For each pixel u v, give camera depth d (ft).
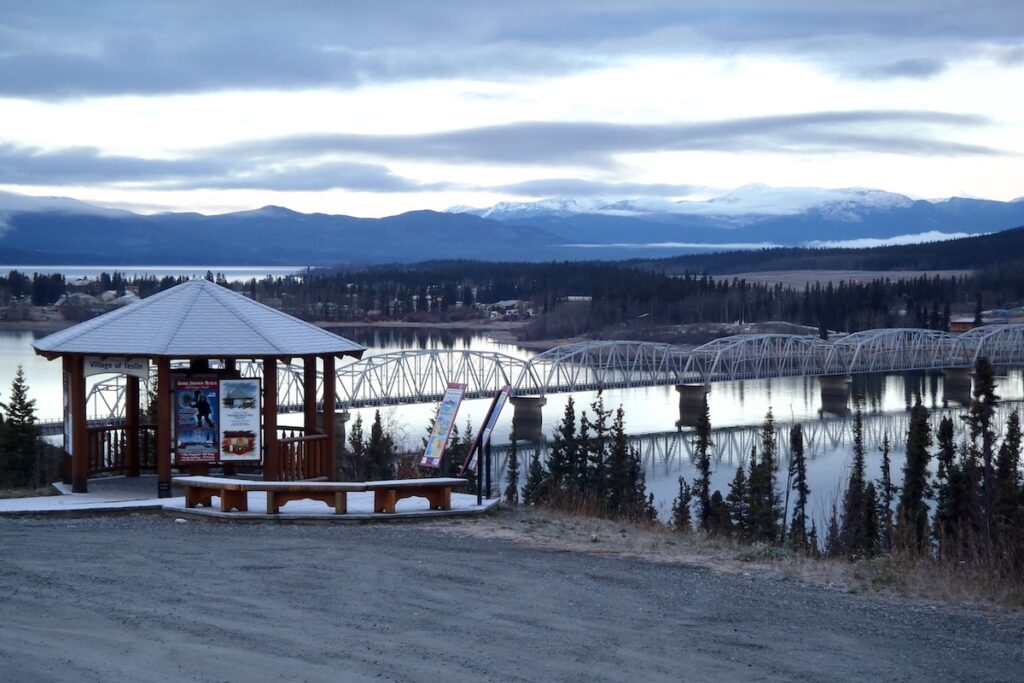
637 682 26.50
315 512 53.06
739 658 29.04
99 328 61.62
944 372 527.81
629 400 483.51
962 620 34.63
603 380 446.60
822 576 41.29
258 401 61.46
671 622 32.91
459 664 27.55
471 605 34.27
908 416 407.23
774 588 38.91
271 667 26.76
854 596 37.96
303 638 29.63
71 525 50.31
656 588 38.04
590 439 225.76
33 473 145.59
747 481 182.19
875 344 591.37
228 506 52.80
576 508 64.90
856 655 29.78
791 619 33.94
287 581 37.17
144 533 47.78
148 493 60.39
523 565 41.57
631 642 30.27
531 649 29.22
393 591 35.99
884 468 211.41
